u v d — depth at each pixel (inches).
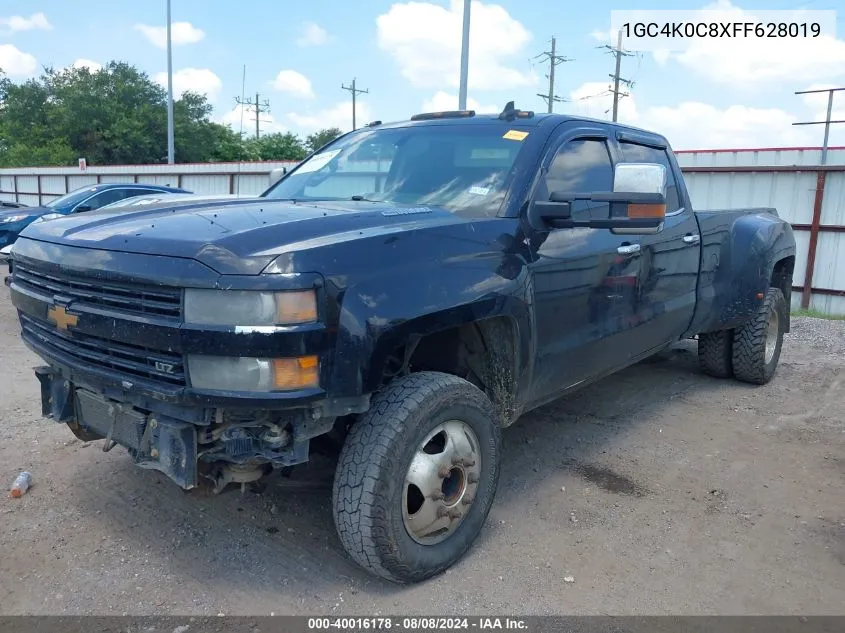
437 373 121.0
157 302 103.7
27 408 200.1
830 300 521.7
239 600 114.6
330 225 113.2
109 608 111.7
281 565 124.7
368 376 106.0
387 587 119.0
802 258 530.3
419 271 113.9
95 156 2038.6
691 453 180.9
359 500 109.7
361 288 105.7
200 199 148.0
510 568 125.4
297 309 99.6
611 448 183.0
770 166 530.9
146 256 105.0
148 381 107.0
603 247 157.8
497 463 130.9
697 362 275.4
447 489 124.2
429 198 145.9
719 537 137.8
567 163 155.0
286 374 99.6
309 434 108.0
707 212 220.7
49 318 121.1
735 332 237.0
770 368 245.0
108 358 112.1
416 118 180.1
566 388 160.6
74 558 125.2
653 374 257.0
